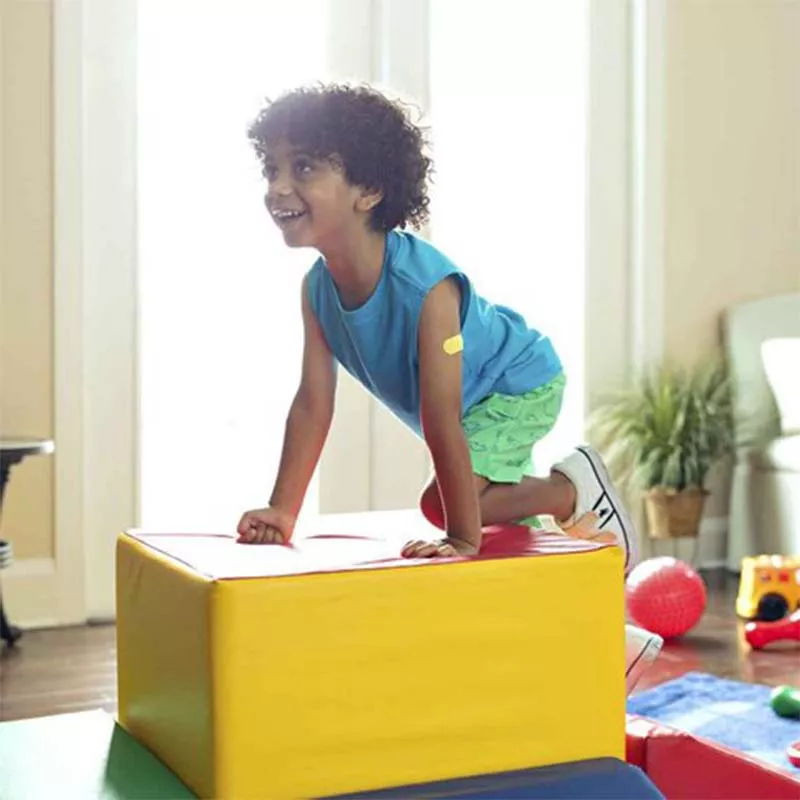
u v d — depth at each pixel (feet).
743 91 15.31
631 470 14.37
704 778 5.59
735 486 14.46
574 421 14.52
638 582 10.84
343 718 4.13
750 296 15.46
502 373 6.02
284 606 4.05
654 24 14.61
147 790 4.29
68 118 11.66
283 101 4.94
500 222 14.03
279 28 12.77
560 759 4.50
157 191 12.32
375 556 4.56
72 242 11.72
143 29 12.20
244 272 12.64
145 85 12.24
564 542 4.86
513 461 6.14
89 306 11.98
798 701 8.31
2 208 11.44
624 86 14.66
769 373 14.07
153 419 12.41
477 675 4.34
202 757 4.11
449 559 4.39
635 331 14.71
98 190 11.98
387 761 4.21
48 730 5.08
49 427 11.72
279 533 5.18
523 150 14.12
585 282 14.47
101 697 9.12
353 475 13.20
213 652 3.99
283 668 4.05
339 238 5.06
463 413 6.09
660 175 14.71
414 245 5.23
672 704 8.74
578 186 14.43
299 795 4.08
